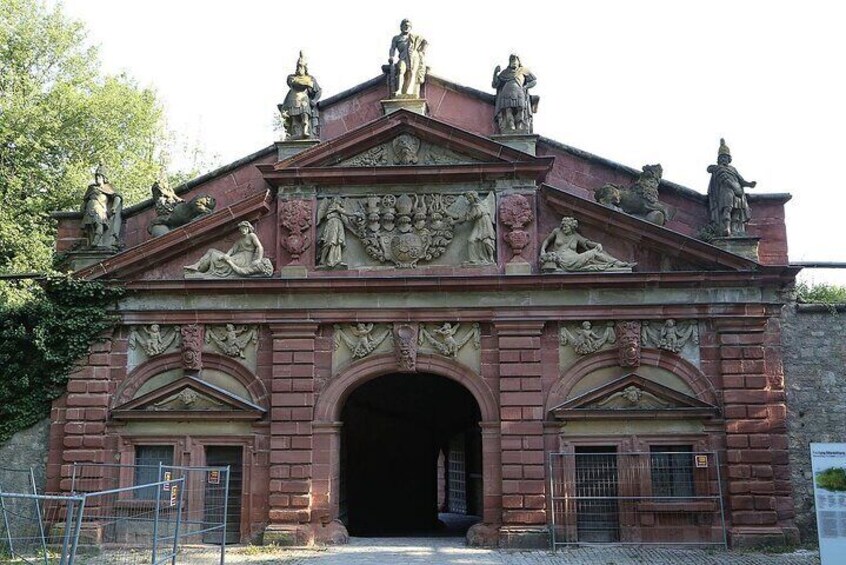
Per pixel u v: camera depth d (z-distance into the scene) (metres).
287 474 23.61
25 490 24.19
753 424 23.14
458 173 24.67
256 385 24.39
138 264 24.91
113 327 24.88
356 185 25.12
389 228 24.77
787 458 23.11
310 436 23.81
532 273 24.25
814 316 24.25
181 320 24.69
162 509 23.78
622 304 23.86
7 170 36.97
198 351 24.48
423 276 24.09
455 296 24.23
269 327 24.56
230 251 25.03
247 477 23.94
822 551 17.08
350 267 24.69
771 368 23.66
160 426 24.36
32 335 24.50
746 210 24.30
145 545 23.08
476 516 39.34
